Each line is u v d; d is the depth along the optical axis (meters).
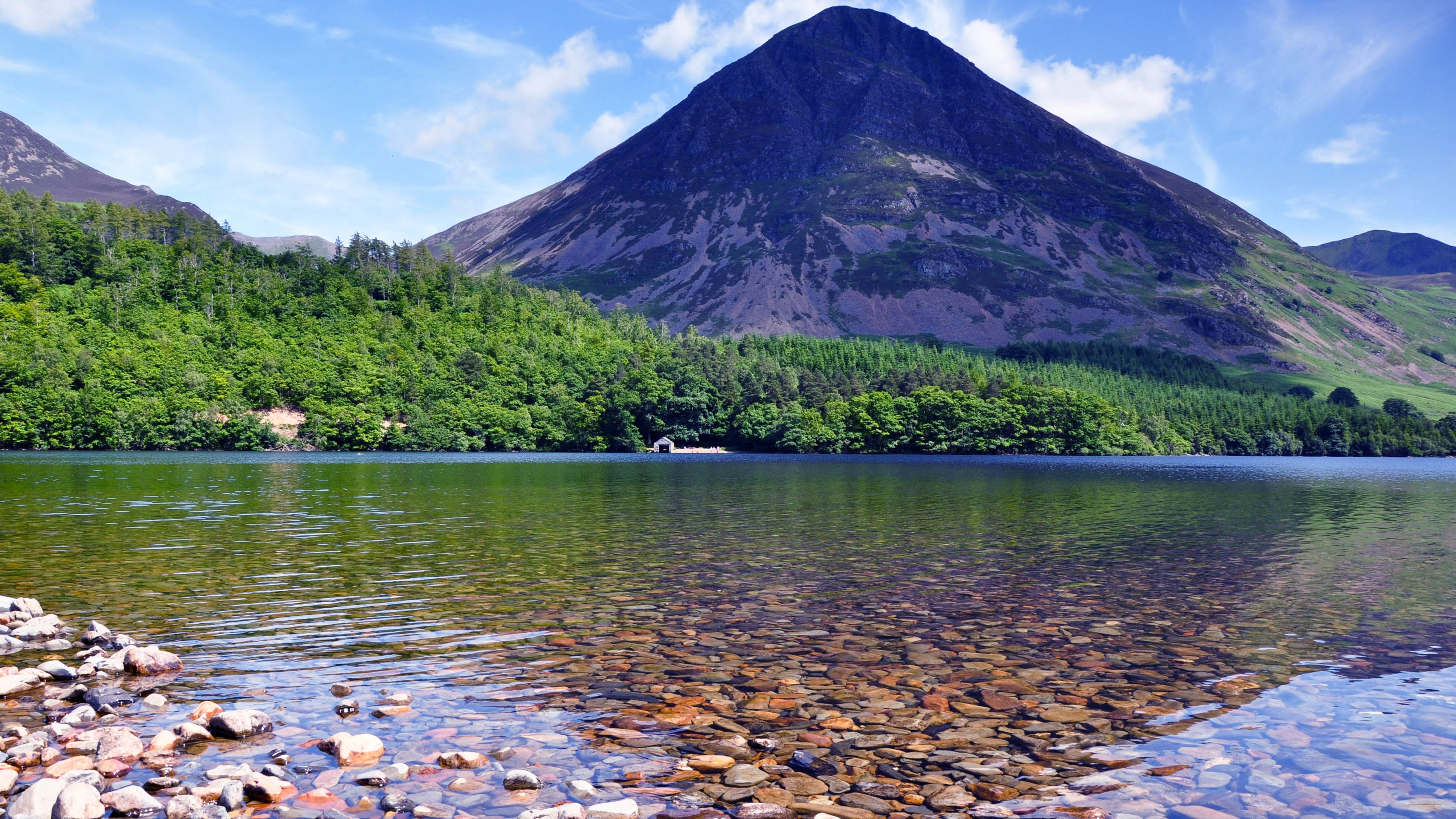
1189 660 15.91
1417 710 13.02
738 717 12.39
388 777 9.98
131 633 17.34
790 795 9.67
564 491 62.69
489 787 9.85
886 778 10.19
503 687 13.86
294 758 10.71
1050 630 18.33
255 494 54.66
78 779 9.62
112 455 123.31
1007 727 12.12
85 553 28.52
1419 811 9.41
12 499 49.31
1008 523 41.31
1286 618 19.77
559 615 19.45
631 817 8.95
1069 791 9.91
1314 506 55.69
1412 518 47.00
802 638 17.39
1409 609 20.98
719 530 37.22
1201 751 11.26
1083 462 155.62
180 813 8.91
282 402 165.00
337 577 24.16
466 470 94.38
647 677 14.49
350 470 90.06
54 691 13.21
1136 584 24.34
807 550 30.98
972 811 9.29
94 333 169.50
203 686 13.77
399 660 15.45
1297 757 11.05
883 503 53.06
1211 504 56.38
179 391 150.62
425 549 30.30
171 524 37.22
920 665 15.41
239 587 22.50
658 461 131.75
